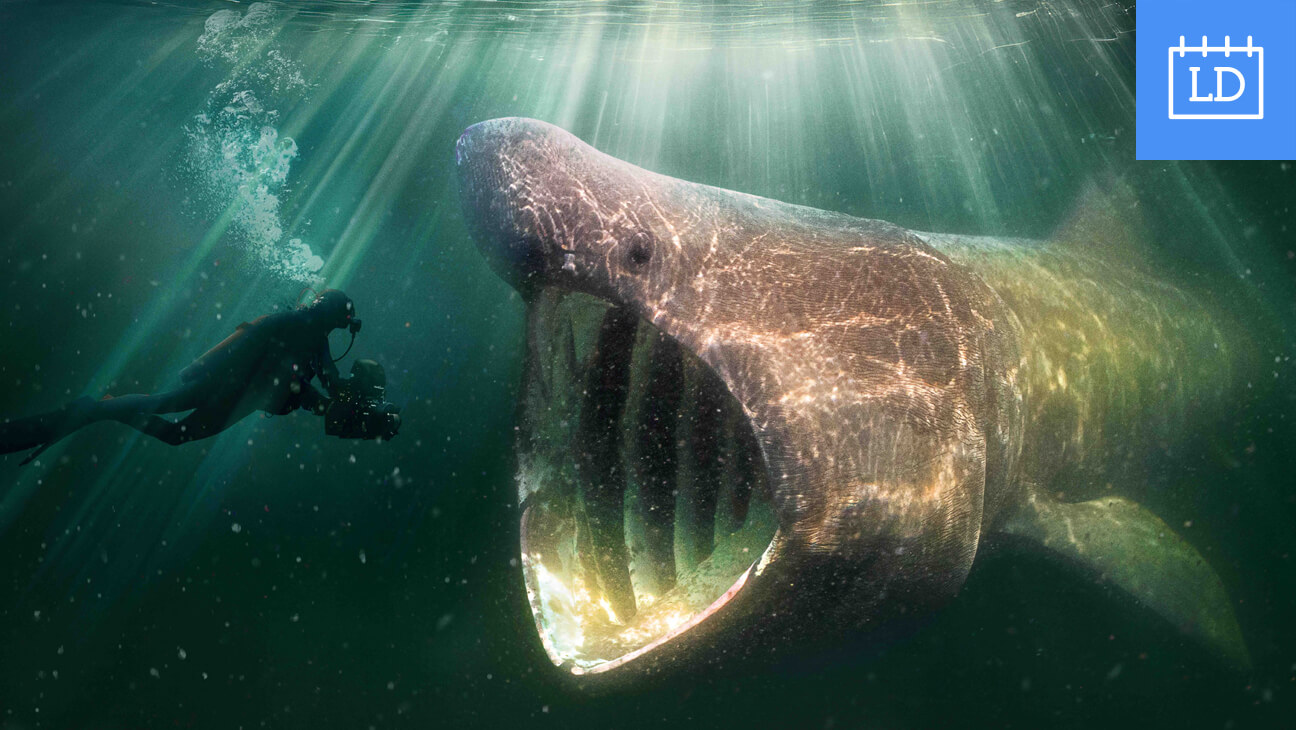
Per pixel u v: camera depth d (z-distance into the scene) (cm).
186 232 1509
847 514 216
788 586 215
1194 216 488
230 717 404
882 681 399
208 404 384
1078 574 336
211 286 1306
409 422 767
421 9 1240
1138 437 393
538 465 249
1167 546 353
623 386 273
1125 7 656
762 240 247
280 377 400
